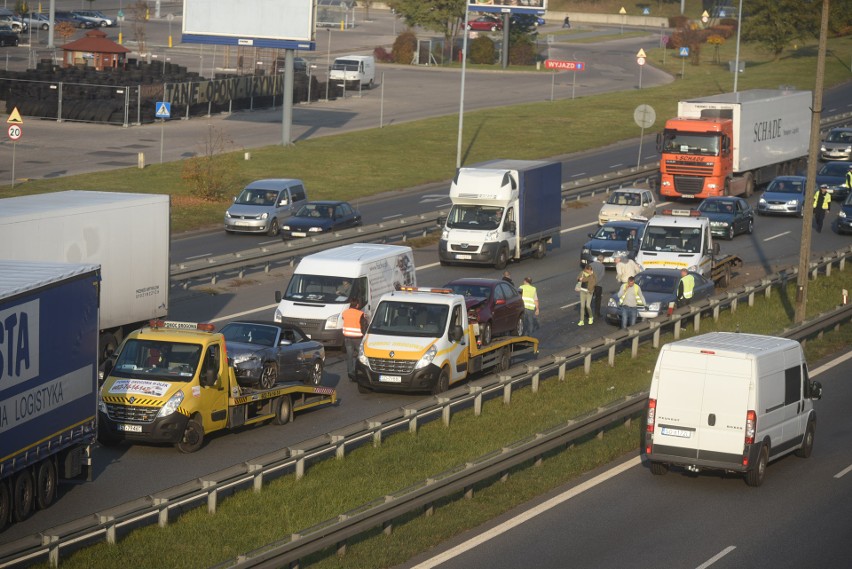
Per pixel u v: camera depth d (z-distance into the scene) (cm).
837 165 14012
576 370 6794
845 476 4978
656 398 4762
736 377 4650
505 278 7812
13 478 4025
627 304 7838
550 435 4909
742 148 13288
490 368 6900
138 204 6712
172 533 3903
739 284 9738
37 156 14300
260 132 17238
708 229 9456
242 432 5428
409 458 4925
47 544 3444
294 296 7381
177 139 16175
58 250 6131
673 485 4788
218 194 12825
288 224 10669
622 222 10431
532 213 10400
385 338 6203
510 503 4450
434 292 6538
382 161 15500
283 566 3597
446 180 14650
